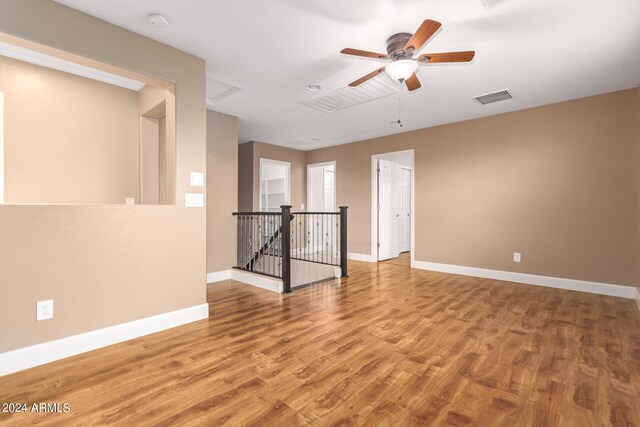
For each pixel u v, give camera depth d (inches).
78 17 85.5
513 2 82.4
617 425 57.9
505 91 142.3
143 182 135.1
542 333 100.1
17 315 77.2
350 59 114.4
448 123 196.9
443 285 164.6
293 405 63.7
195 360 82.4
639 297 124.3
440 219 201.2
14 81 105.3
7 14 74.5
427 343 93.0
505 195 174.2
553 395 67.2
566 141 154.9
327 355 85.4
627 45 102.9
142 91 133.1
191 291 111.3
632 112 138.1
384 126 205.5
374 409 62.6
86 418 59.4
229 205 183.2
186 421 58.7
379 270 207.3
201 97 113.3
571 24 91.7
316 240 300.8
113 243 93.4
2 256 75.2
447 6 84.1
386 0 81.8
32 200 108.7
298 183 289.3
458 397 66.6
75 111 119.1
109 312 92.4
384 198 250.7
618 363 80.8
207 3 83.0
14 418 59.1
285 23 92.4
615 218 142.6
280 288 150.6
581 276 151.3
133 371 76.7
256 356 84.7
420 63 93.4
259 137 240.4
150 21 90.4
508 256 173.6
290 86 139.2
